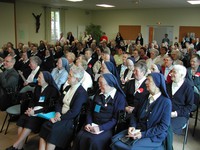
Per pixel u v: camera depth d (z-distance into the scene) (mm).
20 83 4125
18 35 10820
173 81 2889
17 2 10586
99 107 2449
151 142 2104
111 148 2125
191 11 11953
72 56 4523
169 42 12203
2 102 3443
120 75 4516
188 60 5312
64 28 13047
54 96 2949
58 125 2492
